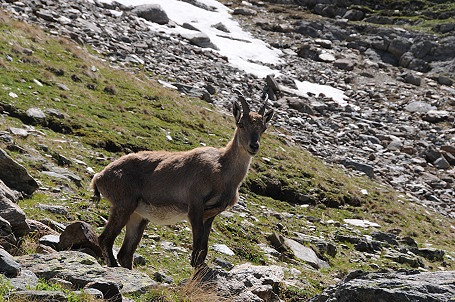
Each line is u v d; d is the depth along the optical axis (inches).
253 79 1653.5
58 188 706.8
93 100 1057.5
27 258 424.5
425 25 2319.1
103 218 675.4
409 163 1476.4
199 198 525.7
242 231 802.8
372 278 431.8
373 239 955.3
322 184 1108.5
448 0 2466.8
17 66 1047.6
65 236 519.2
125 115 1050.1
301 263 788.6
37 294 349.7
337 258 861.8
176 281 552.1
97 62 1258.0
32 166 743.7
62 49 1224.2
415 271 438.9
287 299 590.6
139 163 541.6
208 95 1365.7
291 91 1674.5
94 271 419.8
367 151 1478.8
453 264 948.0
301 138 1390.3
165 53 1557.6
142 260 585.3
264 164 1093.1
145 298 413.7
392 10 2432.3
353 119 1647.4
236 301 456.4
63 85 1051.9
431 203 1283.2
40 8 1477.6
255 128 531.2
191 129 1120.2
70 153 842.2
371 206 1117.7
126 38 1536.7
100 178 536.1
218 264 641.0
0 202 504.7
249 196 970.7
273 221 902.4
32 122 890.7
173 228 730.2
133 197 531.5
